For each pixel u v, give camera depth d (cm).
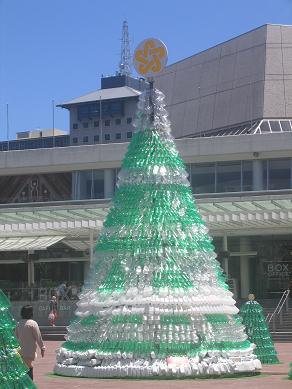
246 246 4828
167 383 1686
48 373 1977
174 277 1819
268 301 4325
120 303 1806
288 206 3872
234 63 6419
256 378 1836
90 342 1831
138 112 2008
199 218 1962
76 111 13712
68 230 4234
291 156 4941
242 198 3831
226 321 1870
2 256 5056
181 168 1970
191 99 6688
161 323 1778
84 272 5056
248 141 4966
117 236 1884
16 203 5409
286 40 6238
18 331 1462
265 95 6006
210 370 1770
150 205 1892
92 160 5316
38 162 5441
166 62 2000
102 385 1661
